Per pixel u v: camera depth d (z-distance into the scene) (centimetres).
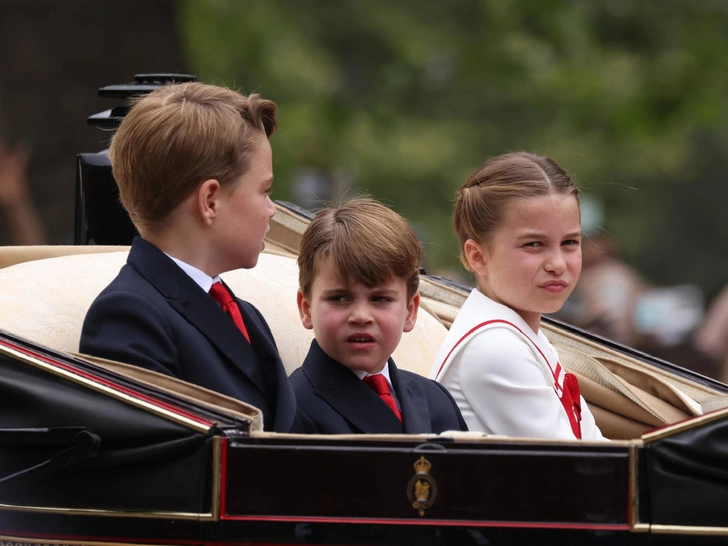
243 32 3478
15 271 952
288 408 840
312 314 890
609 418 1058
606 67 3712
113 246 1094
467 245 985
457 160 3572
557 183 949
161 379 756
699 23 3825
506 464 680
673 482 673
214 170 848
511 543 679
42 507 727
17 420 727
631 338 2530
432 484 684
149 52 2461
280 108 3488
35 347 755
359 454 689
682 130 3756
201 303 846
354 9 3766
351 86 3762
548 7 3819
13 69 2383
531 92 3722
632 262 4091
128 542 713
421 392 919
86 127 2417
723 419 669
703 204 4491
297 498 693
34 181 2366
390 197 3512
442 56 3816
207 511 700
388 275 867
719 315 2481
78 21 2408
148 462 711
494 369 927
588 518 677
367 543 687
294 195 3359
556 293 945
